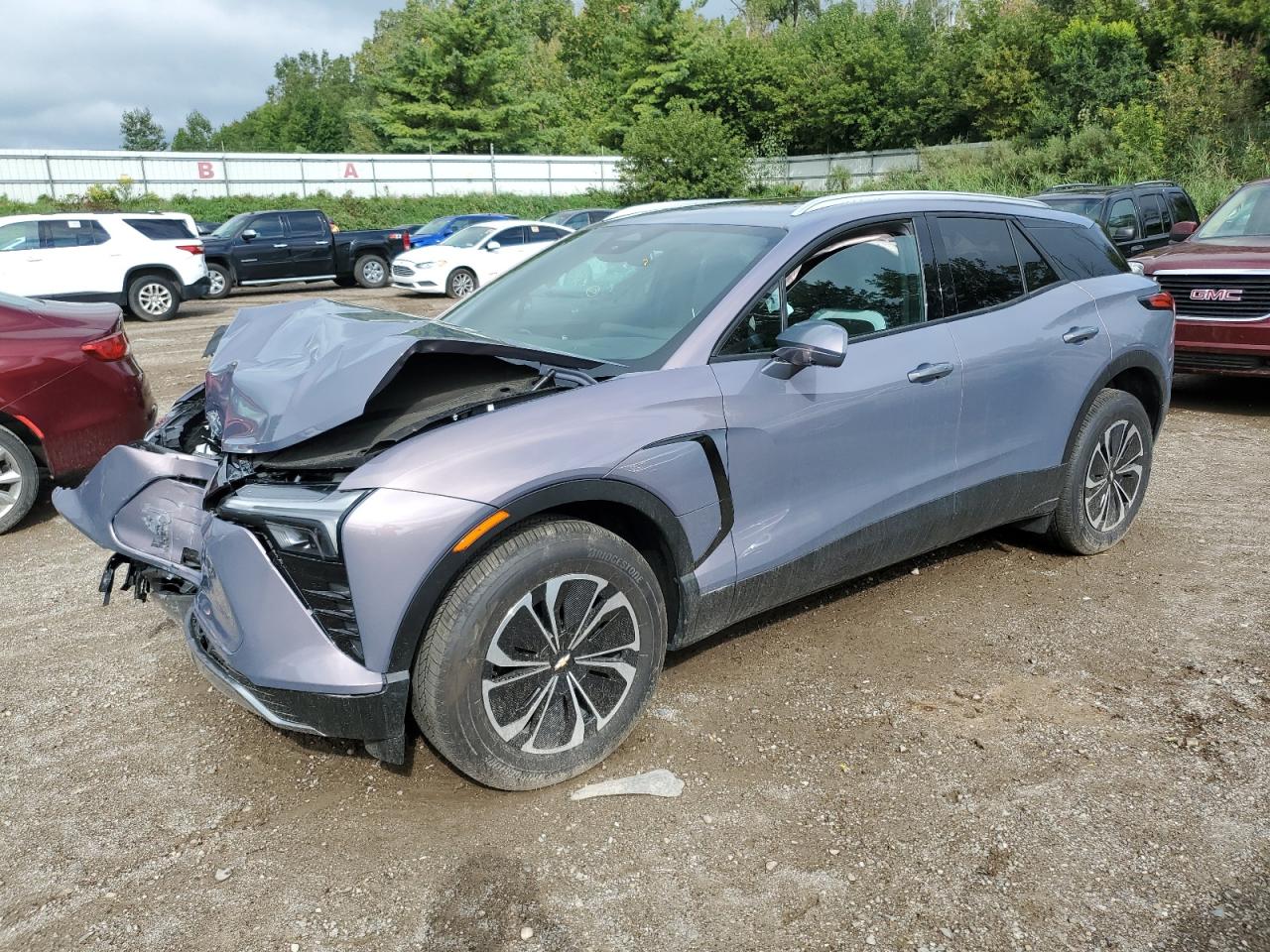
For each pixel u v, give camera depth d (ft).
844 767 9.50
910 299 12.03
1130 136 94.17
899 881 7.89
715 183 122.93
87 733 10.41
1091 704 10.68
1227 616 12.89
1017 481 13.32
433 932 7.39
